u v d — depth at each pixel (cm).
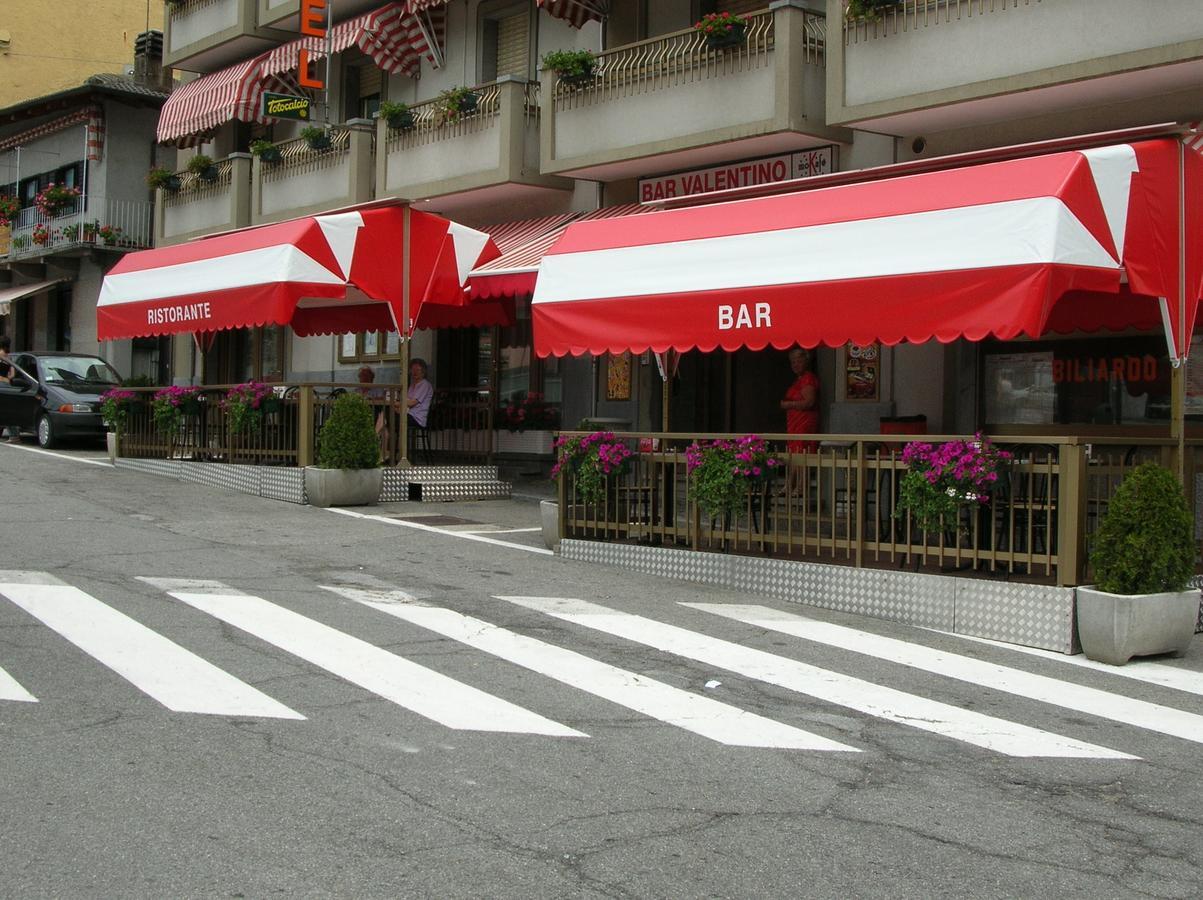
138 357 3294
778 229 1028
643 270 1109
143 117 3325
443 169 1995
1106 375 1350
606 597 1023
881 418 1541
